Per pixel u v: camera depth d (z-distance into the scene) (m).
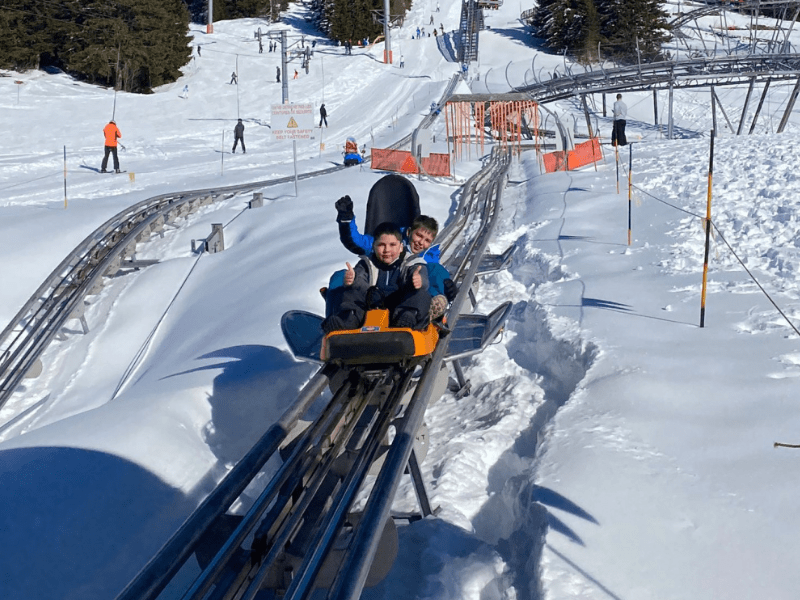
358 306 5.60
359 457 4.40
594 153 19.98
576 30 72.81
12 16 55.16
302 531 4.09
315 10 87.81
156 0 58.53
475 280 9.25
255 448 4.26
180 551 3.38
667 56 55.00
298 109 17.52
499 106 33.75
